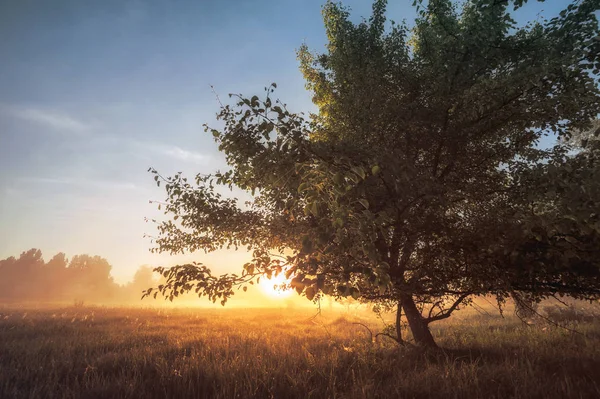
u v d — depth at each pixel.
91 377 6.29
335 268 4.39
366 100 7.13
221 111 5.08
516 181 6.19
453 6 6.84
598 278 5.86
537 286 6.44
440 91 6.46
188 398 5.03
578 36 5.29
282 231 7.15
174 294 5.02
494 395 4.52
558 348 7.30
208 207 7.60
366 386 4.83
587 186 3.92
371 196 5.65
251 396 4.94
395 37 8.11
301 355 7.34
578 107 5.26
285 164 4.36
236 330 14.12
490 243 5.78
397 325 8.03
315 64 9.34
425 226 6.35
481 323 14.61
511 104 5.85
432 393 4.70
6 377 6.30
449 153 6.91
